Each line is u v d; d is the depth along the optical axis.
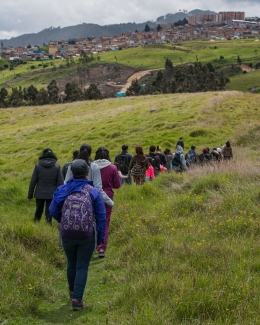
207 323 4.76
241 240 7.74
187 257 7.00
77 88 107.56
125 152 15.86
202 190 12.13
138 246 7.78
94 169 7.50
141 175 14.49
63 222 5.64
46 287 6.34
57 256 7.80
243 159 17.88
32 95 103.44
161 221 9.69
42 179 10.78
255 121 32.03
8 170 22.36
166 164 17.30
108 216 8.44
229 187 11.52
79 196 5.69
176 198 11.43
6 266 6.61
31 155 27.02
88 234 5.63
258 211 9.41
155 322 4.77
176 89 114.00
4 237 7.89
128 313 5.27
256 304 5.15
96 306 5.79
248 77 179.88
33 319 5.49
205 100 40.69
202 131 28.52
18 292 5.95
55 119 42.84
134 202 12.38
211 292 5.39
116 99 52.56
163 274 6.25
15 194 14.41
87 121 37.78
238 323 4.73
